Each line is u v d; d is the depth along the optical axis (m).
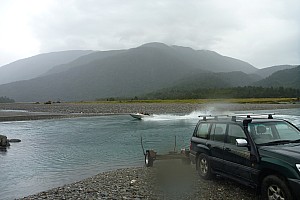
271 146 8.10
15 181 13.98
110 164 17.17
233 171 9.14
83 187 11.23
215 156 10.12
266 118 9.66
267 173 7.83
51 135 33.41
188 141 26.36
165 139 28.09
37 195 10.55
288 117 54.88
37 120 56.25
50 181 13.79
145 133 33.75
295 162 6.99
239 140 8.42
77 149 23.44
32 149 23.94
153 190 10.16
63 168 16.56
